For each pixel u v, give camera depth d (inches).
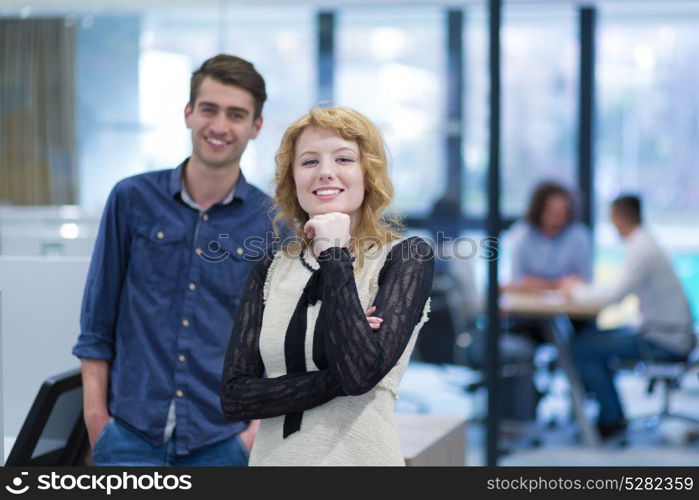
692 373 209.6
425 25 220.7
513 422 206.4
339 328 55.2
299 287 62.1
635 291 201.0
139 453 80.0
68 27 211.3
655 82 275.9
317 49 223.5
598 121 276.8
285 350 60.1
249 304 63.5
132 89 212.7
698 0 257.1
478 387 201.5
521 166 270.5
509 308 197.9
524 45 268.4
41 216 131.3
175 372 80.4
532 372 206.7
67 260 88.9
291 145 62.9
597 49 267.4
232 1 216.8
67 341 88.7
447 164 219.5
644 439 201.5
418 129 221.0
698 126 275.4
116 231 81.7
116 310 82.2
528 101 269.3
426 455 92.3
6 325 89.1
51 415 85.0
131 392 80.4
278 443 59.2
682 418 203.6
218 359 81.6
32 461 83.6
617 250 274.8
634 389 253.0
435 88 221.0
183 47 216.1
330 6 221.6
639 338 201.8
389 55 222.1
